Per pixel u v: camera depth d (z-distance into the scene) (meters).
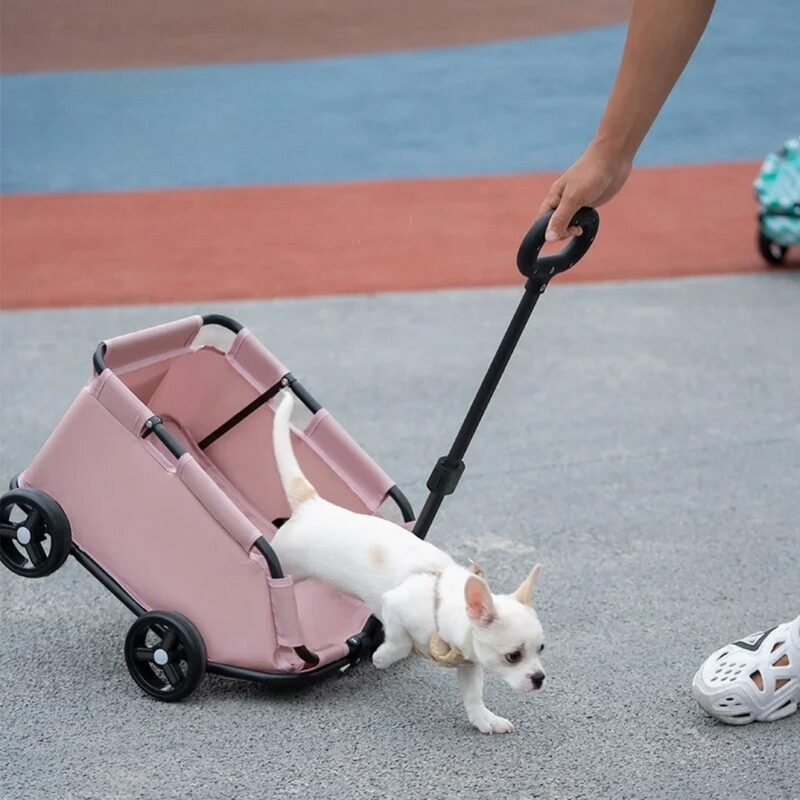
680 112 12.45
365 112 12.73
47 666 3.97
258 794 3.62
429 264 7.69
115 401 3.87
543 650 4.02
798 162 7.39
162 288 7.18
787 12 17.41
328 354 5.81
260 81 14.30
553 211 3.75
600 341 6.03
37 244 8.32
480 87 13.73
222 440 4.20
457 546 4.44
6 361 5.72
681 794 3.63
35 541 3.92
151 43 16.84
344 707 3.85
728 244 8.12
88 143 11.66
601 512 4.61
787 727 3.80
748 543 4.45
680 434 5.08
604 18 18.06
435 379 5.49
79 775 3.66
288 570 3.91
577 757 3.72
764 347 5.92
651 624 4.12
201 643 3.82
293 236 8.46
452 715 3.83
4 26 18.19
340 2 20.27
